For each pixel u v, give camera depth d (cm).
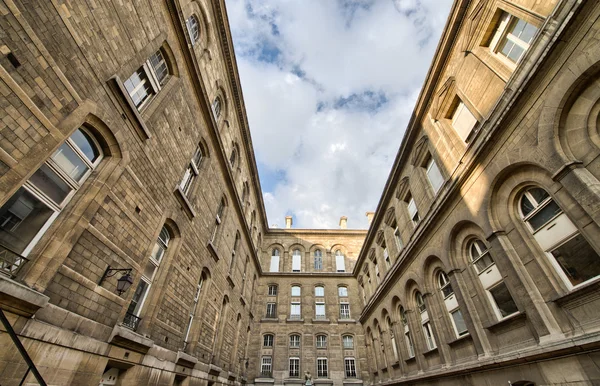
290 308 2884
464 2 1024
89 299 587
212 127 1297
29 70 451
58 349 504
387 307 1794
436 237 1152
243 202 2267
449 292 1123
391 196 1797
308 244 3356
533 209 732
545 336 643
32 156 452
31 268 466
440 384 1115
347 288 2989
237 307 1984
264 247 3294
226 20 1375
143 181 777
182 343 1045
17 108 432
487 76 932
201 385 1238
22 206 473
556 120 624
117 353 670
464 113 1087
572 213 598
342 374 2475
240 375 2139
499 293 841
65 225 532
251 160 2280
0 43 407
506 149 777
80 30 552
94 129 620
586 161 573
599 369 530
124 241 698
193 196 1139
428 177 1341
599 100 565
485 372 848
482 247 938
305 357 2570
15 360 425
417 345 1344
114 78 629
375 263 2320
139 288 830
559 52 622
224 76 1505
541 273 684
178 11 911
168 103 909
